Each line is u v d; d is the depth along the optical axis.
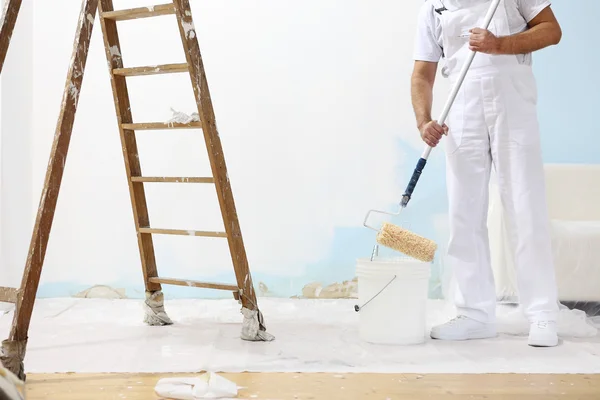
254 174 4.04
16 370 2.11
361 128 4.05
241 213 4.04
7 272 3.64
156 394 1.95
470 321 2.86
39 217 2.19
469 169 2.90
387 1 4.02
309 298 4.03
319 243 4.05
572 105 4.14
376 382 2.09
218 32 4.02
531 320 2.78
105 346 2.60
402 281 2.67
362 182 4.05
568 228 3.46
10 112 3.69
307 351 2.53
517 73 2.80
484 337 2.89
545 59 4.13
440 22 2.93
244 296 2.76
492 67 2.81
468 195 2.91
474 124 2.87
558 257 3.41
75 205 4.00
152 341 2.71
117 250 4.00
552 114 4.15
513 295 3.54
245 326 2.76
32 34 3.94
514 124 2.81
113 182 4.00
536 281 2.79
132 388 2.01
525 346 2.70
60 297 3.98
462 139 2.89
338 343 2.70
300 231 4.04
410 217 4.05
